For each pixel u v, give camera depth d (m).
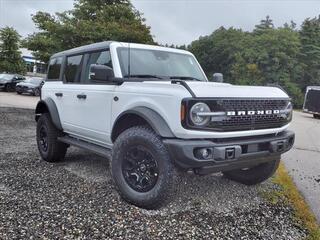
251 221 4.23
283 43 67.50
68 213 4.09
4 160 6.42
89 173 5.75
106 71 4.77
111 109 4.86
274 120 4.57
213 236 3.79
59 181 5.25
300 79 70.19
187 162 3.88
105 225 3.85
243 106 4.19
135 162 4.34
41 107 6.68
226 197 4.98
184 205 4.55
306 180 6.43
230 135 4.10
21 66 40.91
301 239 3.86
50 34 22.81
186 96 3.88
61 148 6.31
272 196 5.11
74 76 5.95
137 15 24.66
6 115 13.14
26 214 4.00
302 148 10.55
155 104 4.18
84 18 23.47
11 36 40.19
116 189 4.71
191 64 5.89
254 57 68.50
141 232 3.75
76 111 5.67
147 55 5.34
